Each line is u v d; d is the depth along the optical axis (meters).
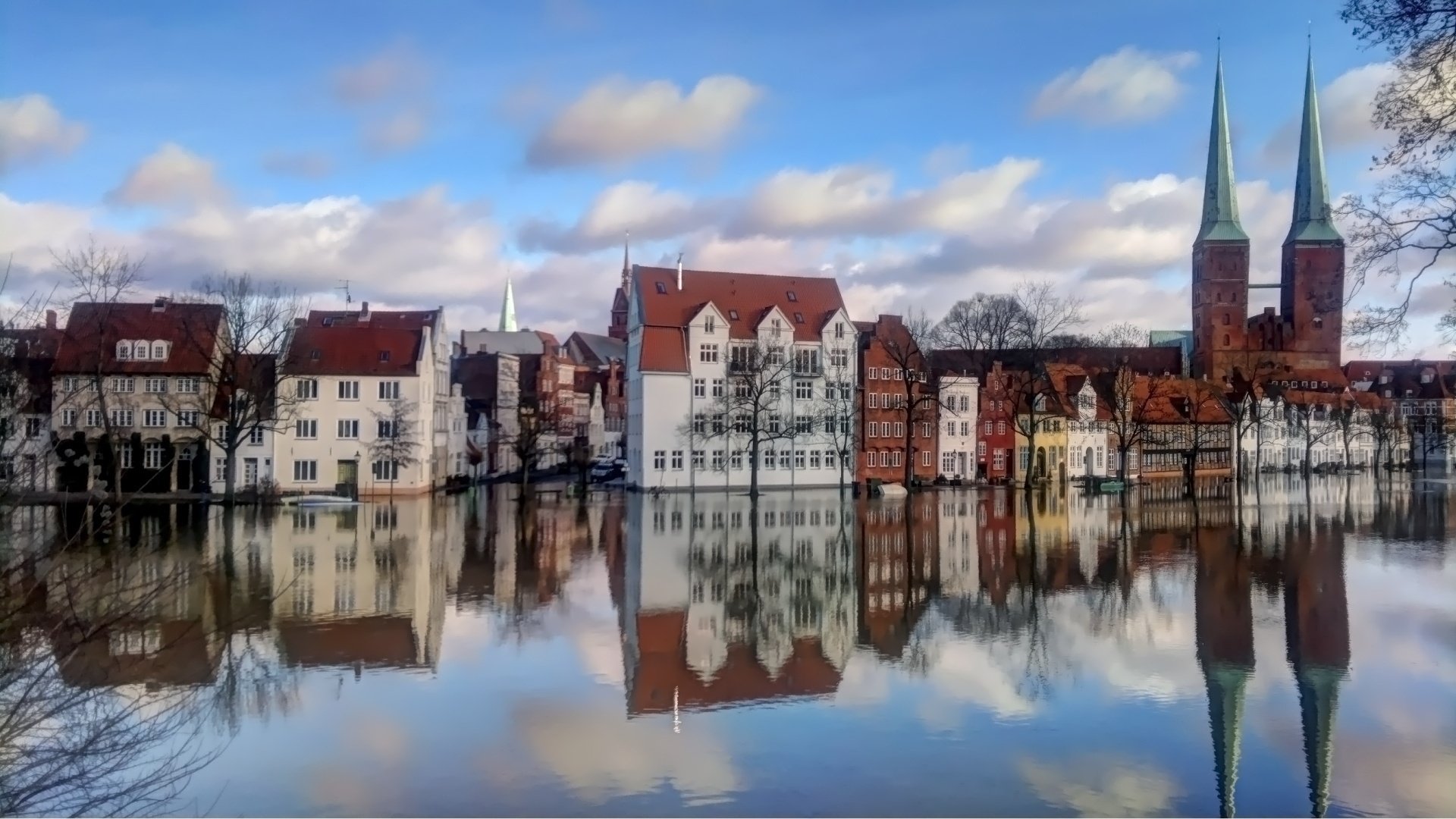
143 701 23.41
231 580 39.56
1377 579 40.56
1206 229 169.38
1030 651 28.53
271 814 17.42
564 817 17.38
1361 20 19.94
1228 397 140.62
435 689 24.64
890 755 20.28
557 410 132.38
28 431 39.56
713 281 99.38
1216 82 167.00
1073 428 118.25
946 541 53.72
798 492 94.12
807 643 29.64
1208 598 36.62
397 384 85.81
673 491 94.00
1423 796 18.31
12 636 16.27
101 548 45.53
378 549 49.81
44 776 16.03
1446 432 100.88
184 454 74.88
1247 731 21.67
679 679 25.66
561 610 34.47
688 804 17.94
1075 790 18.53
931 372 106.50
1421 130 19.86
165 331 81.62
